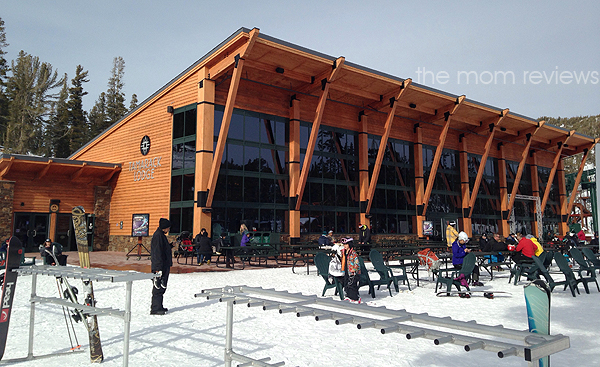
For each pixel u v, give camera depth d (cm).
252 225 1952
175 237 1905
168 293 876
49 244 1022
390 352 460
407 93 2205
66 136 5103
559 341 167
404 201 2562
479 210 2961
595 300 836
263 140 2039
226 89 1931
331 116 2281
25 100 4625
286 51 1694
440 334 188
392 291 964
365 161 2339
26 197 2095
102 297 811
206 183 1792
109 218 2298
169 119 2041
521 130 2970
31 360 423
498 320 630
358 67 1934
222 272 1328
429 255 947
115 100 5838
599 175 270
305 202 2128
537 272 1004
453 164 2858
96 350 415
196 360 420
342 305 240
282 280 1130
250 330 557
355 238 2283
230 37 1672
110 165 2241
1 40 4953
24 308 703
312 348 472
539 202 3228
